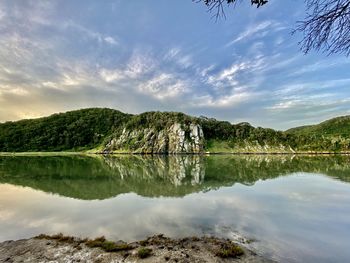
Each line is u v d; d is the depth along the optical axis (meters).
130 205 19.50
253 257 10.09
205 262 9.63
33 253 10.62
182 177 37.75
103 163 70.94
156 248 10.97
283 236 12.53
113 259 9.95
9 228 14.23
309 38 5.13
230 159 98.75
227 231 13.30
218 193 24.36
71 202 20.88
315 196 22.56
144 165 64.38
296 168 52.00
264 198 21.81
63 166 58.19
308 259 9.96
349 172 43.19
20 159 91.00
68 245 11.45
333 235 12.66
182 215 16.50
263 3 5.42
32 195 24.05
